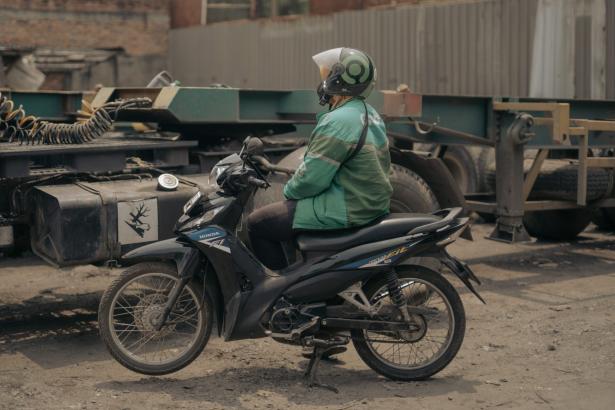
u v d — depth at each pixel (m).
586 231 10.20
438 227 4.60
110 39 22.08
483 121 7.95
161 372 4.67
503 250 8.90
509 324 5.97
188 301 5.00
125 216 5.24
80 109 7.78
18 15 21.03
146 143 5.92
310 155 4.51
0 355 5.27
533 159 8.88
